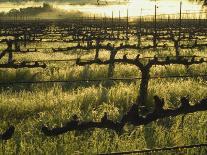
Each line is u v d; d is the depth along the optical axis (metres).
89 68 16.48
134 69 16.47
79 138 7.80
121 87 12.08
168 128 8.51
